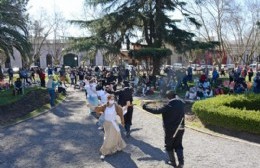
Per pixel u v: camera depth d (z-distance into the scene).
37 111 16.72
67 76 38.34
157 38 32.91
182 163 7.51
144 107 7.85
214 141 10.09
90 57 35.44
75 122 13.88
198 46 32.88
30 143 10.58
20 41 31.47
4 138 11.30
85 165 8.26
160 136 10.89
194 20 34.09
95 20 33.69
